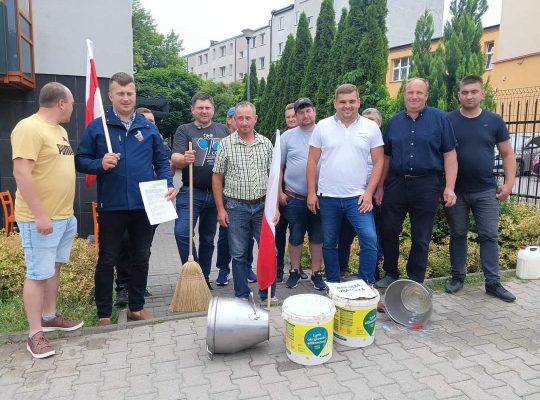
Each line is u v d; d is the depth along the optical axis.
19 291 4.57
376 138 4.02
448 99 6.09
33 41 7.21
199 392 2.89
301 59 14.70
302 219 4.75
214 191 4.25
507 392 2.83
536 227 5.60
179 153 4.54
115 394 2.89
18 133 3.12
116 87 3.62
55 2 7.36
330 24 11.13
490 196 4.31
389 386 2.92
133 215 3.80
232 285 5.24
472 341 3.51
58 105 3.34
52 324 3.70
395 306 3.93
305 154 4.58
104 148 3.67
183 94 30.59
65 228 3.46
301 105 4.50
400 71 25.89
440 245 5.62
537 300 4.32
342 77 8.05
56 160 3.30
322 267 5.54
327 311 3.21
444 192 4.20
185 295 4.21
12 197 7.21
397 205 4.22
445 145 4.04
